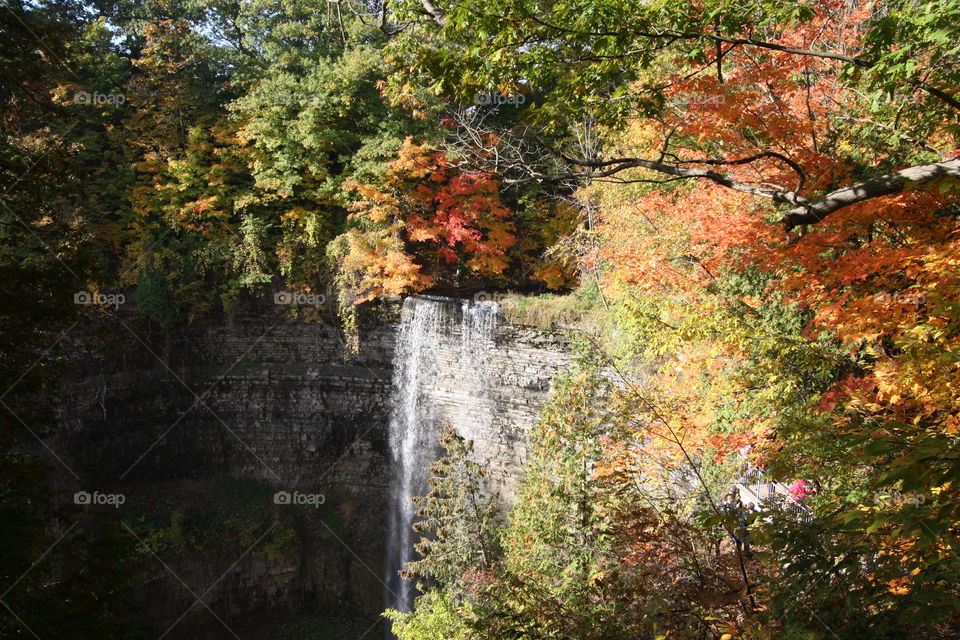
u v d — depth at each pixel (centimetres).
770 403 1222
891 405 915
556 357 2786
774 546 568
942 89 915
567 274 3114
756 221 1157
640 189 1984
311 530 3425
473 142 2788
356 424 3403
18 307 1070
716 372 1332
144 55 3522
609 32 805
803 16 810
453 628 1311
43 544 1003
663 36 817
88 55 3228
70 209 3042
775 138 1054
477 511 1748
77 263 1159
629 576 901
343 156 3172
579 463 1245
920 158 1197
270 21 3441
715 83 1000
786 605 572
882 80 845
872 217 909
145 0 3656
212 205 3278
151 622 3052
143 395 3331
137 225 3338
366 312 3241
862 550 526
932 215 899
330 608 3400
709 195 1282
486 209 3123
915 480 386
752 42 796
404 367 3222
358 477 3472
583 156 2298
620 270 1479
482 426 3022
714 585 852
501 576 1181
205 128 3547
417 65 963
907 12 752
